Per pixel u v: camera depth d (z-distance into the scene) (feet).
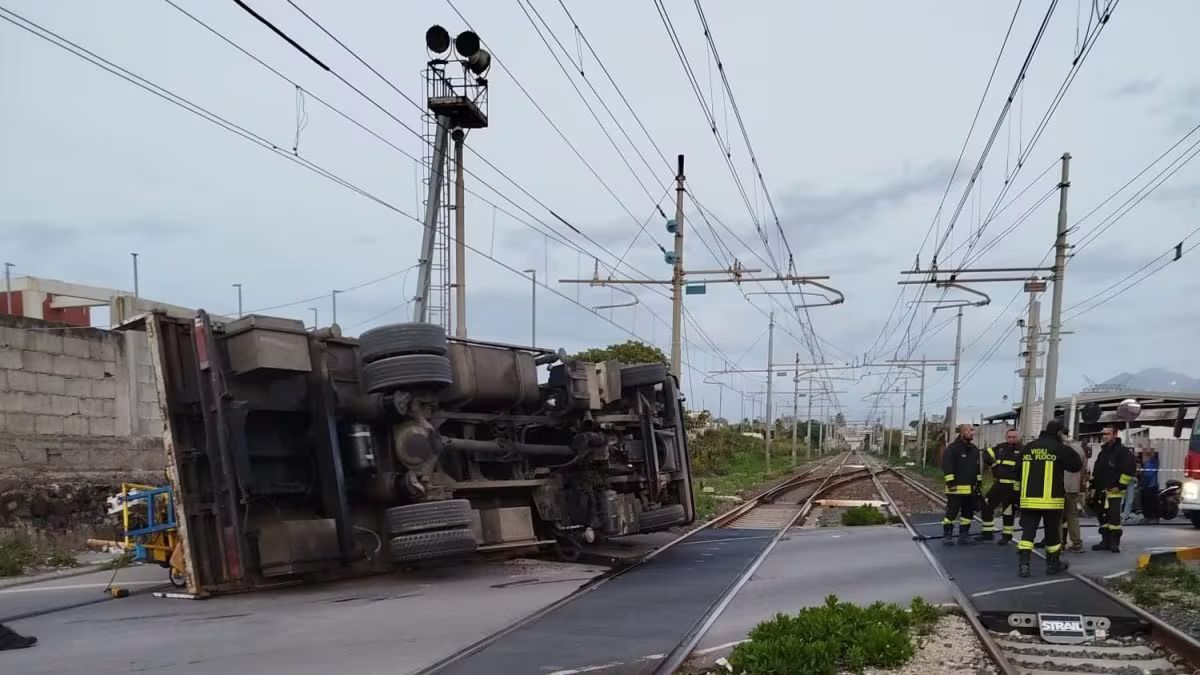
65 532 51.19
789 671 22.62
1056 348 71.41
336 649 25.04
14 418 52.85
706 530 63.82
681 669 23.81
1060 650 26.37
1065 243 71.41
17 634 25.98
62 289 100.73
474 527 41.16
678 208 83.15
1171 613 29.94
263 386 35.78
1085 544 50.19
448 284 63.36
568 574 40.70
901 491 114.11
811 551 49.39
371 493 38.40
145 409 63.77
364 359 37.99
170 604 32.12
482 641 26.11
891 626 26.27
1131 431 89.51
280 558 34.50
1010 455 49.60
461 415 42.75
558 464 48.24
